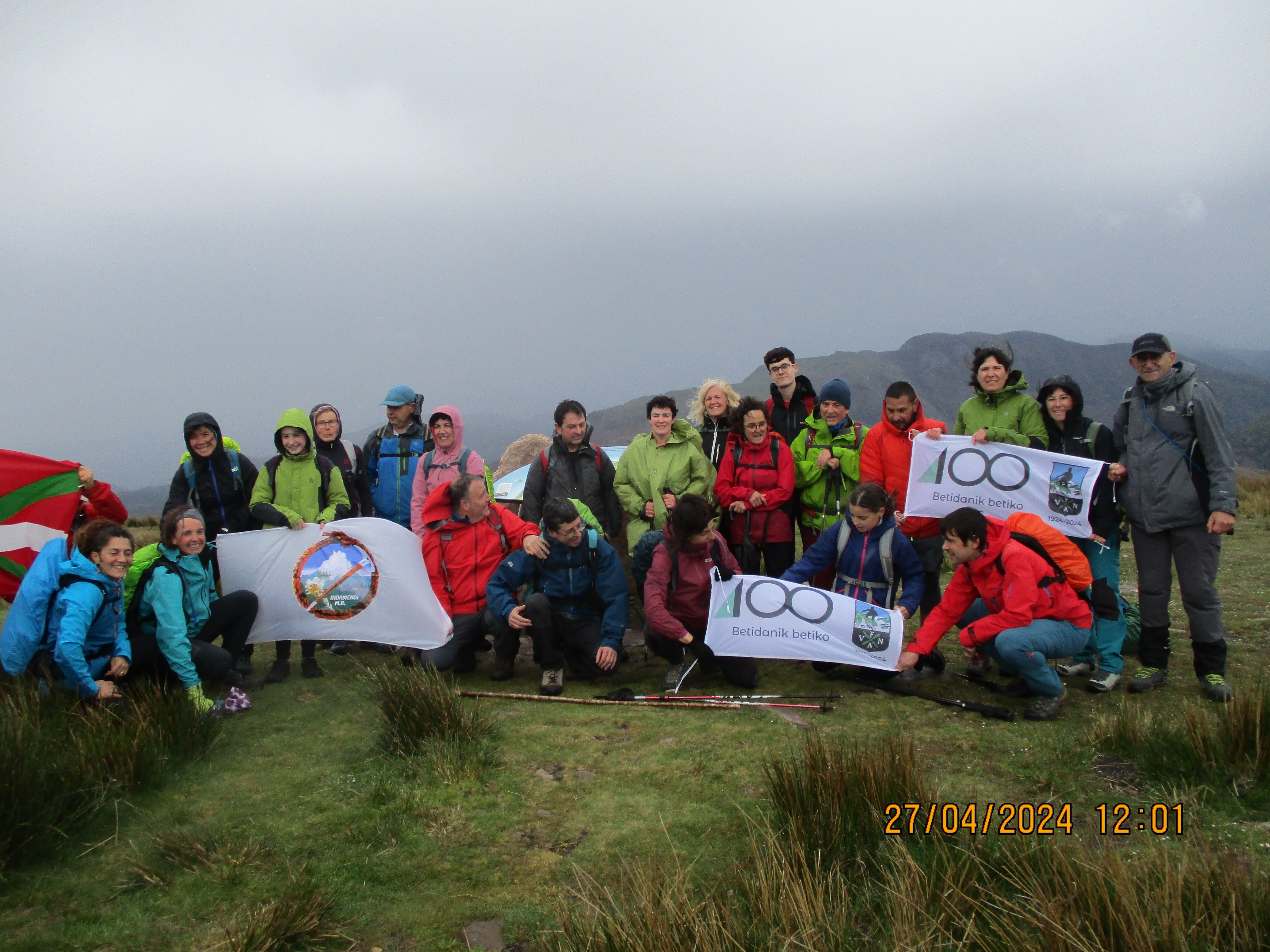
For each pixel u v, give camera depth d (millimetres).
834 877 2926
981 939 2566
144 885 3053
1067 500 5242
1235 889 2527
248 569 5391
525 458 12047
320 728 4566
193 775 3951
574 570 5328
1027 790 3684
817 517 6230
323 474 6043
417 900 2982
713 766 4000
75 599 4215
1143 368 4863
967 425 5863
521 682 5492
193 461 5785
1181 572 4824
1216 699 4684
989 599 4832
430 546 5598
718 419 6613
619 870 3156
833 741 3795
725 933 2545
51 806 3262
